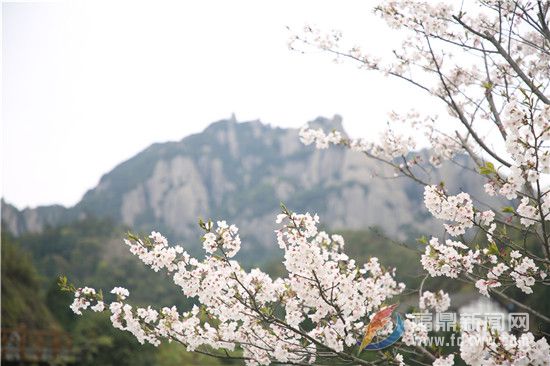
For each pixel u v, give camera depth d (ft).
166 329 11.19
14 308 66.80
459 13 12.69
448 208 9.96
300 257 10.35
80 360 51.62
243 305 11.21
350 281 10.84
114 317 11.19
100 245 172.24
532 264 9.91
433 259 10.51
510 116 8.70
